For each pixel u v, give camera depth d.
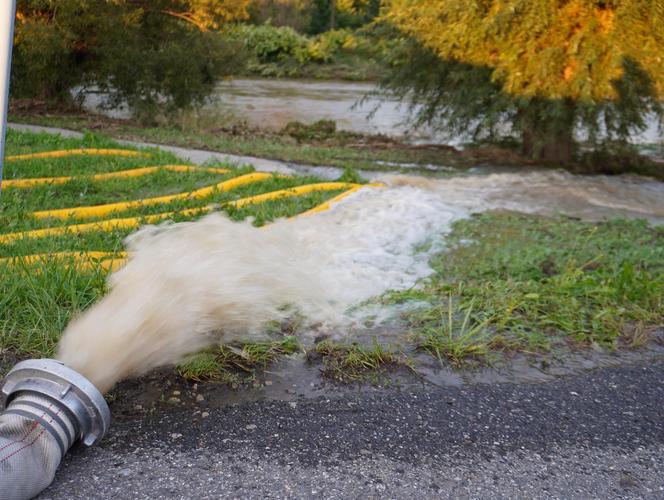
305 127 13.40
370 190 6.99
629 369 3.52
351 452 2.67
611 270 4.82
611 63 8.40
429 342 3.60
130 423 2.79
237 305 3.42
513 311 4.11
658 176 9.67
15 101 15.28
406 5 9.98
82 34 14.20
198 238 3.74
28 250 4.45
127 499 2.32
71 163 7.69
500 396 3.18
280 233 4.72
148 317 3.01
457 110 10.26
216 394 3.06
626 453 2.77
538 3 8.52
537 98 9.38
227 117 15.02
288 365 3.36
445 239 5.49
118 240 4.74
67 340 2.93
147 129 12.69
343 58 31.66
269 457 2.61
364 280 4.47
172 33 15.16
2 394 2.92
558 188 8.16
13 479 2.20
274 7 35.34
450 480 2.53
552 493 2.48
